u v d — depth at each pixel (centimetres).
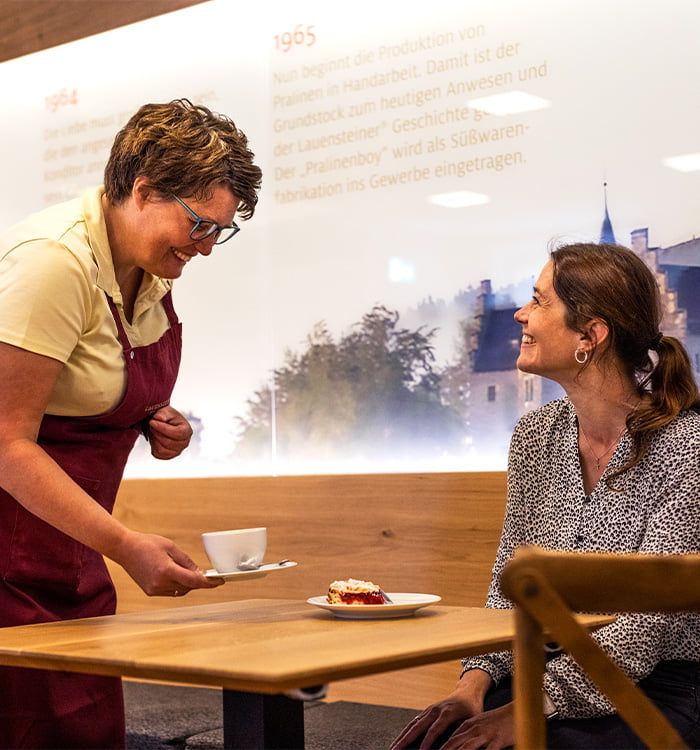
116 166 184
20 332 169
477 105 292
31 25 385
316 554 305
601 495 184
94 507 164
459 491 281
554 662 172
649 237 264
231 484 323
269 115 332
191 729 258
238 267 336
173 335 211
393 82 307
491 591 199
